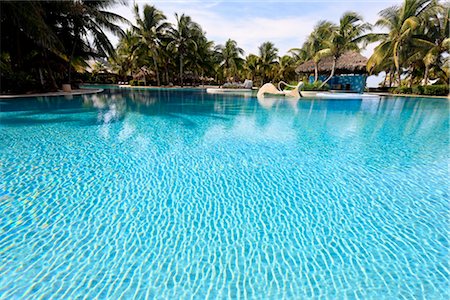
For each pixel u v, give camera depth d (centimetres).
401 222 288
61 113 909
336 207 318
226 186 369
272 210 310
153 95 1822
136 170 417
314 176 408
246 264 223
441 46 1833
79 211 296
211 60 3350
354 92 2272
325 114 1022
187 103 1350
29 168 413
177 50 2856
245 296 192
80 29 1667
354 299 191
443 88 1877
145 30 2534
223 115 960
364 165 458
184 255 233
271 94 2016
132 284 200
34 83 1446
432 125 820
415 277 211
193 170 423
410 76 2548
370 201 333
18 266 213
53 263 218
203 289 197
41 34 1216
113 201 321
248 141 599
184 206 314
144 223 278
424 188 370
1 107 1000
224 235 262
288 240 256
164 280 204
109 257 227
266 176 405
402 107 1273
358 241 255
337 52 1903
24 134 607
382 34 2012
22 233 255
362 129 750
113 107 1112
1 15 1155
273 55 3656
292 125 794
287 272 215
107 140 580
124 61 3372
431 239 258
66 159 457
